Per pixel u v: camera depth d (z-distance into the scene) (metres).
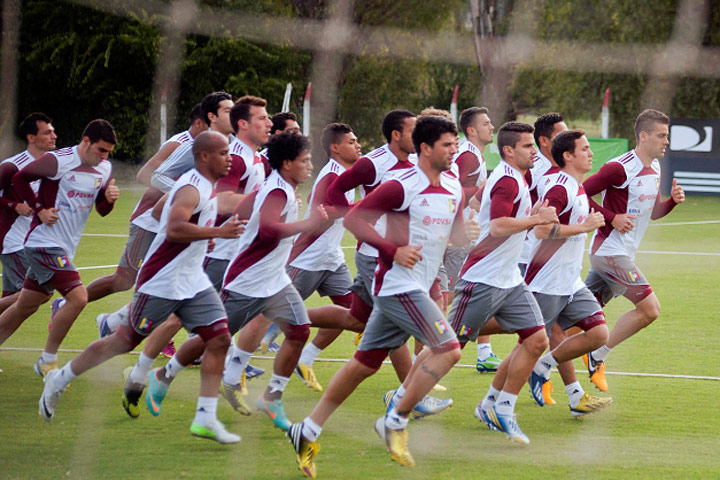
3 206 16.44
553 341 16.77
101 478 11.02
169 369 14.08
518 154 13.23
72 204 16.31
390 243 11.49
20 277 18.77
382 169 15.08
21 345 19.98
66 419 14.15
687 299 26.59
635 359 19.58
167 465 11.70
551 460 12.04
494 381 13.88
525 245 17.77
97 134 8.53
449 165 11.48
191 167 14.50
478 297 13.48
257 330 14.62
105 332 17.86
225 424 14.31
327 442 13.09
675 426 14.04
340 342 22.17
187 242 12.85
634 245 17.06
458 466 11.84
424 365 11.59
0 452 12.22
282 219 13.53
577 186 14.91
